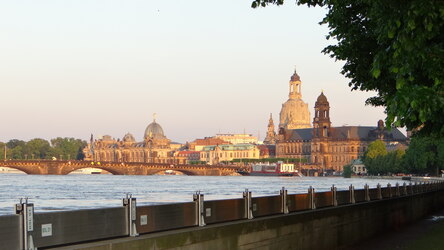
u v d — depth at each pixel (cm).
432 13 1560
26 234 1777
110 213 2052
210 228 2372
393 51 1727
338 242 3609
